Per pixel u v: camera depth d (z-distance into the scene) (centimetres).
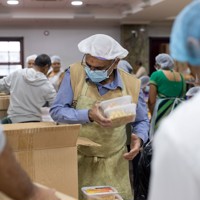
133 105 170
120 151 190
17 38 1055
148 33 1098
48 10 913
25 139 140
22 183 101
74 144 150
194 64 82
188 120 73
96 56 176
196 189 70
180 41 81
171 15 885
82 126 183
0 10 893
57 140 146
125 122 169
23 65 1064
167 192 73
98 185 184
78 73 187
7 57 1059
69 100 186
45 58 397
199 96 76
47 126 148
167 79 388
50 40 1070
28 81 336
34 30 1062
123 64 368
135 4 820
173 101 387
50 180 147
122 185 189
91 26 1076
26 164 142
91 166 185
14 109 335
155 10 799
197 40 79
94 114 171
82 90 186
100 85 186
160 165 74
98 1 788
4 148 96
